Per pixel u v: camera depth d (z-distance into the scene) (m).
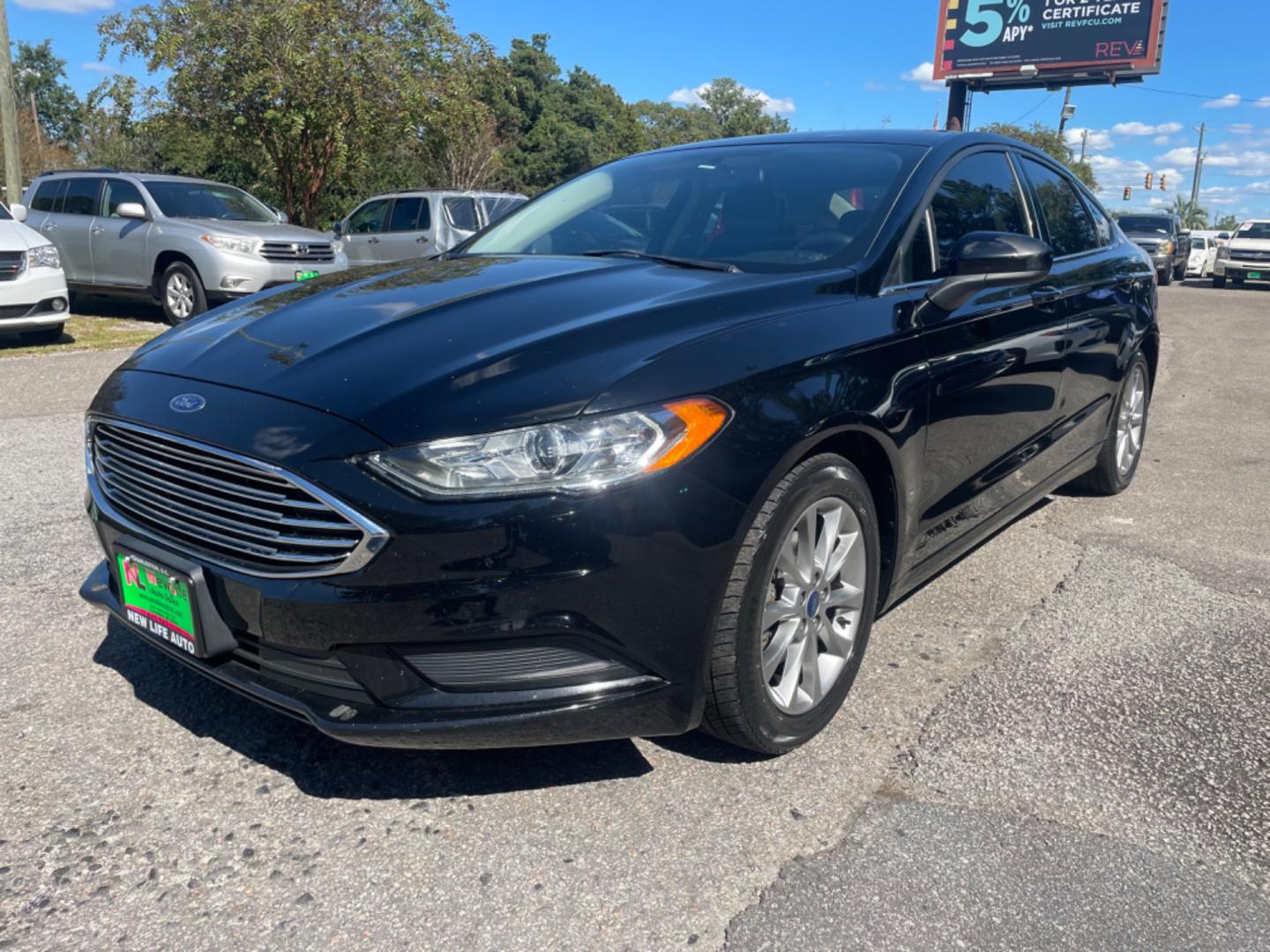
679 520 2.16
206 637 2.34
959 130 3.77
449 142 17.75
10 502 4.59
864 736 2.70
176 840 2.24
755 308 2.58
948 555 3.33
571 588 2.10
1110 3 34.69
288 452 2.15
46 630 3.26
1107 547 4.26
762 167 3.58
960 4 37.19
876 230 3.07
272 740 2.65
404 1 16.03
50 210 12.16
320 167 16.86
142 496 2.49
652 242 3.35
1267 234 25.16
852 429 2.56
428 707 2.17
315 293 2.99
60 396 7.09
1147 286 4.96
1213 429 6.85
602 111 67.19
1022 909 2.04
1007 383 3.37
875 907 2.04
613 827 2.30
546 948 1.93
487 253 3.59
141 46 15.39
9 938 1.94
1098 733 2.72
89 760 2.54
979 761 2.58
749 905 2.05
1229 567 4.03
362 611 2.11
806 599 2.57
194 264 10.69
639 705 2.24
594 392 2.15
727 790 2.45
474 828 2.30
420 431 2.11
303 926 1.99
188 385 2.46
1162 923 2.01
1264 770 2.55
